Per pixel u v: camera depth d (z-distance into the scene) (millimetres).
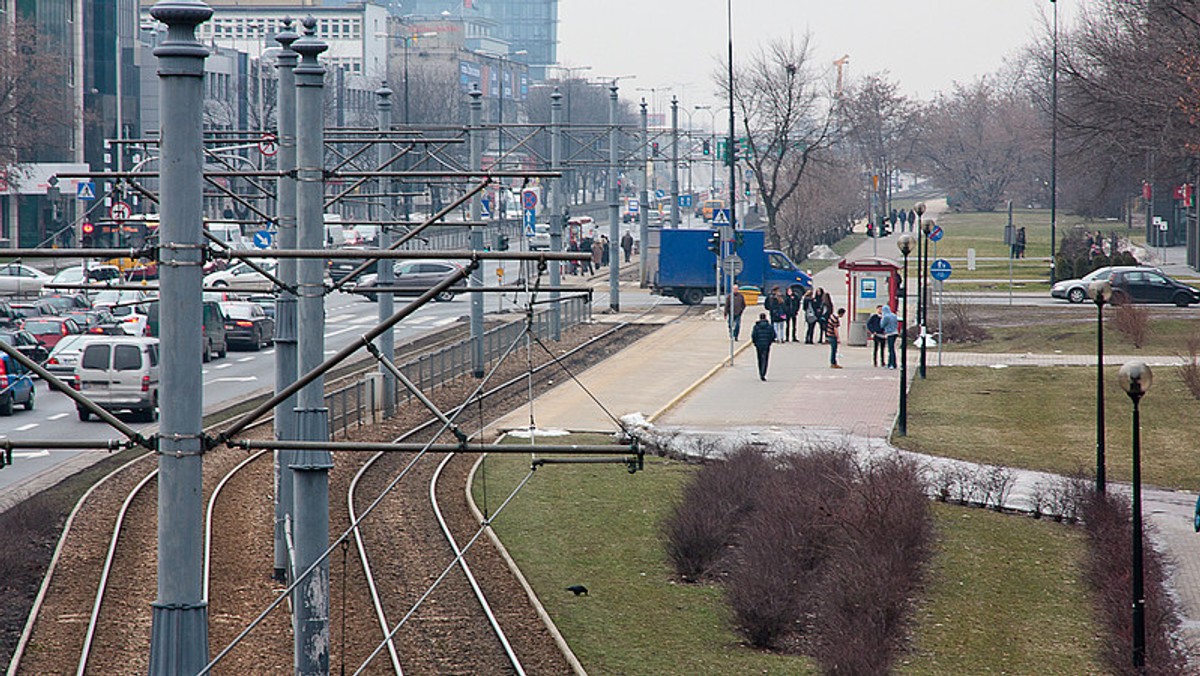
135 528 85688
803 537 72438
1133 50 189750
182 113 29594
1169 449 115250
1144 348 179625
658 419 129375
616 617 67188
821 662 57375
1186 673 56906
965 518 90438
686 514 77375
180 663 30312
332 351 185875
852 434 120750
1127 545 75188
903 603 65062
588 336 199250
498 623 66312
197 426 30469
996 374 159000
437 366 149125
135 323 171375
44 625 65375
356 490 99250
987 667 60000
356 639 64375
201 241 30328
